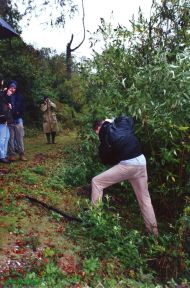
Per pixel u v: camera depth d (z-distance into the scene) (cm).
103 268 471
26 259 453
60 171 791
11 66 1448
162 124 588
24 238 496
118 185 723
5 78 1427
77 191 704
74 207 625
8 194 618
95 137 714
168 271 515
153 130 629
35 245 481
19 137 870
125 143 546
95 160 741
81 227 552
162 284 495
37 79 1548
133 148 551
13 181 690
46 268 434
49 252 467
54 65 2089
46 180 728
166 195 665
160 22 783
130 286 450
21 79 1479
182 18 789
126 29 762
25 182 696
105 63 745
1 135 805
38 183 705
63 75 2023
